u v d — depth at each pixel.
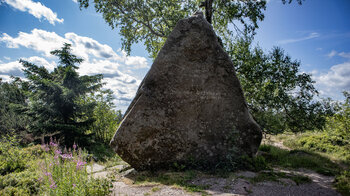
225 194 4.02
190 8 14.08
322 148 9.16
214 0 13.57
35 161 6.73
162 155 6.10
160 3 13.05
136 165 6.08
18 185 4.66
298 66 11.49
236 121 6.64
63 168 4.01
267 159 7.51
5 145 7.22
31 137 11.77
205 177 5.17
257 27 12.84
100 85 11.41
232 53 12.14
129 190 4.39
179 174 5.43
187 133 6.28
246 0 13.02
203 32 6.85
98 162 7.68
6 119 13.55
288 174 5.46
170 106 6.31
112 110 12.44
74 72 10.12
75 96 9.97
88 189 3.86
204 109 6.52
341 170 5.91
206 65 6.73
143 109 6.13
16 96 15.55
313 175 5.56
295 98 11.64
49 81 9.52
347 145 8.73
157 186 4.57
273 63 11.60
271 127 11.17
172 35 6.79
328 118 10.25
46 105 9.46
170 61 6.57
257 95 11.24
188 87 6.52
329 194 4.20
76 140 9.52
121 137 5.97
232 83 6.82
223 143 6.42
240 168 5.94
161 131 6.14
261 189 4.38
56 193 3.43
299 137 12.26
